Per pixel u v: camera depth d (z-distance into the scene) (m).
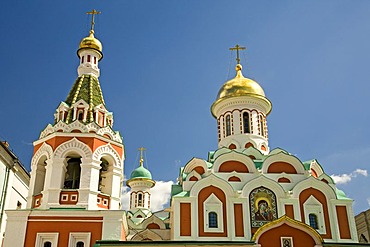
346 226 29.22
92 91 32.88
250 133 36.34
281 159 31.70
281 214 29.11
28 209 27.20
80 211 27.25
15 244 26.34
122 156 30.88
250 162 31.42
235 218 28.80
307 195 29.95
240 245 25.36
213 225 28.67
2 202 33.69
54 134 29.42
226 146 35.91
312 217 29.48
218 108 38.28
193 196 29.17
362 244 25.88
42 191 28.33
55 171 28.47
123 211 27.52
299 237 25.55
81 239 26.83
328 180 31.44
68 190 28.08
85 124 30.05
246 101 37.34
